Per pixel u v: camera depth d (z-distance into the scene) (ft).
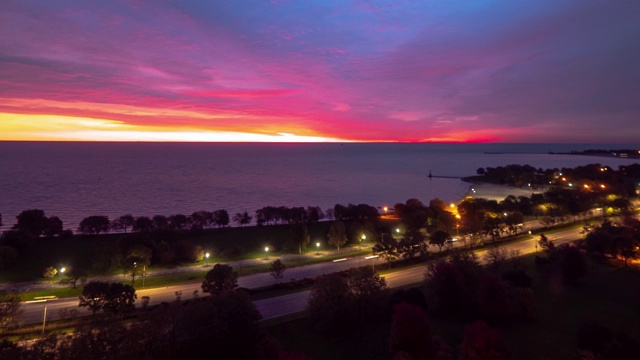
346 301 142.31
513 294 155.22
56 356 87.25
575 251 186.70
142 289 179.32
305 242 261.85
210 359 110.83
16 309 133.39
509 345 129.29
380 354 124.88
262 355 114.83
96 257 218.18
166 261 228.63
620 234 227.40
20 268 215.31
